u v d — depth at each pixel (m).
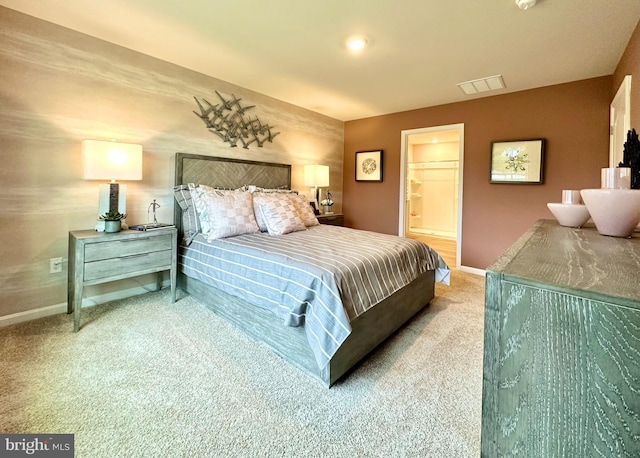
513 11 2.01
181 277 2.97
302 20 2.18
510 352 0.59
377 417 1.42
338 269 1.79
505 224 3.69
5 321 2.24
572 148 3.23
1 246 2.20
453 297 3.02
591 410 0.52
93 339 2.07
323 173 4.39
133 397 1.52
